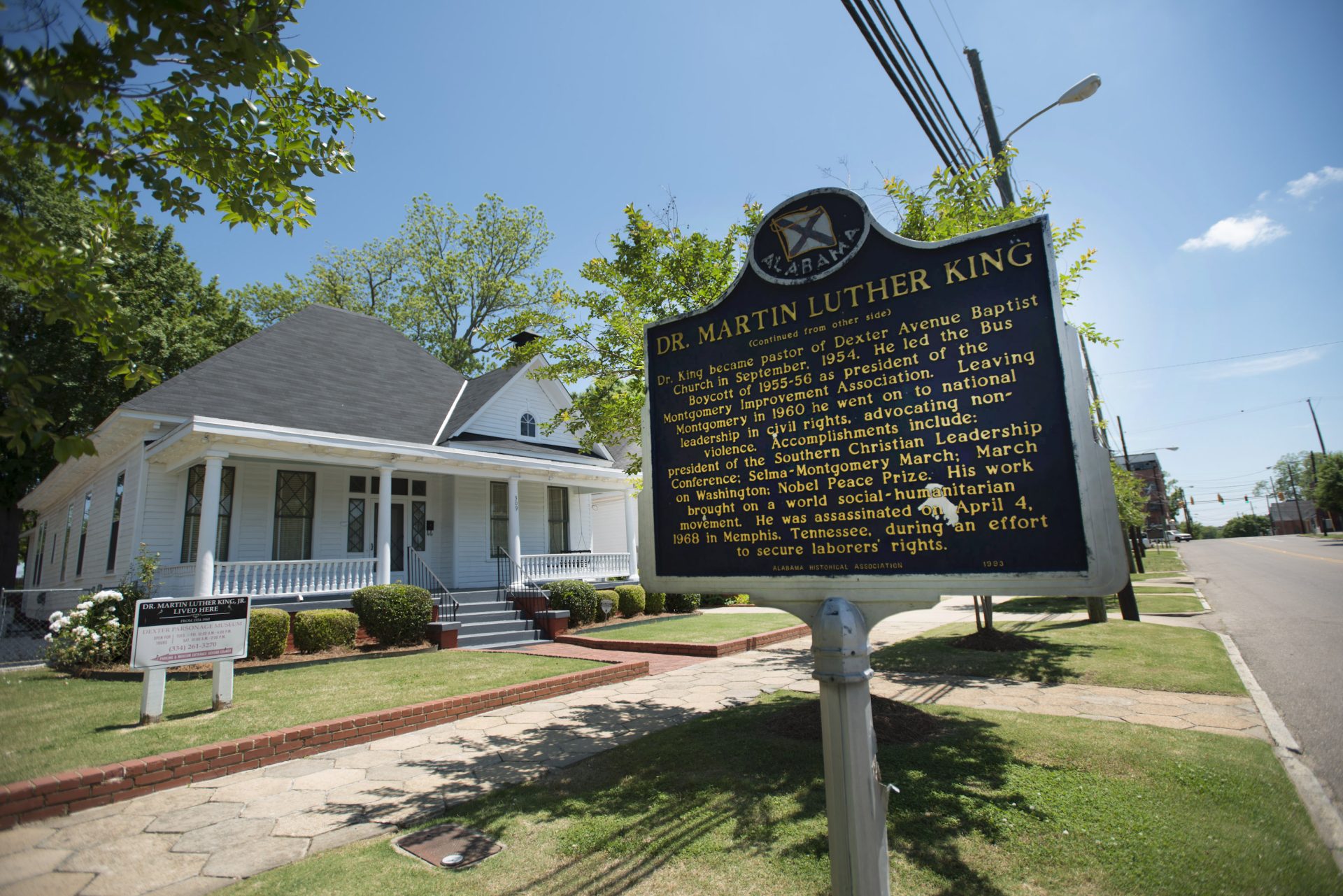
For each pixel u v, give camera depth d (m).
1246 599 17.14
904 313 3.28
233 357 15.41
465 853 4.07
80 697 8.11
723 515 3.71
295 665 10.62
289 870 3.94
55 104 3.05
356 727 6.66
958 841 3.89
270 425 14.04
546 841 4.18
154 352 22.94
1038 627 13.34
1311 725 6.15
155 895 3.67
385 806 4.93
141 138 4.07
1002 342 3.02
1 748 5.90
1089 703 7.09
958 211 7.82
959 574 2.96
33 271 3.75
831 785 2.89
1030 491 2.87
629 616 18.02
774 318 3.67
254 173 4.46
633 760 5.66
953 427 3.09
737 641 12.57
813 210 3.58
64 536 20.45
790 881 3.51
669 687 9.05
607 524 28.09
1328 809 4.30
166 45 3.27
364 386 17.62
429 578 16.81
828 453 3.41
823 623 2.99
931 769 5.05
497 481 18.91
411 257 36.50
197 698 8.00
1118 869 3.51
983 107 11.16
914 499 3.13
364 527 16.16
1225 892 3.28
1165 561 36.88
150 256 24.05
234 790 5.35
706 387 3.88
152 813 4.88
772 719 6.69
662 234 8.00
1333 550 41.06
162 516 13.47
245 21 3.39
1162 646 10.23
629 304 8.34
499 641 13.98
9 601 18.64
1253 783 4.57
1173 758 5.12
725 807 4.51
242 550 14.10
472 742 6.56
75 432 22.02
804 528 3.43
